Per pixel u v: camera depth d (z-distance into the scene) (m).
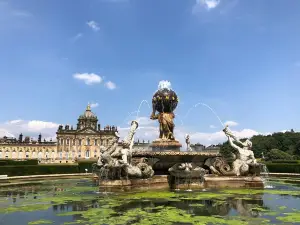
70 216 9.34
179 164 16.39
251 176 17.59
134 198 12.84
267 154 95.81
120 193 14.37
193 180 16.55
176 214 9.43
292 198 12.97
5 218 9.22
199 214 9.53
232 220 8.62
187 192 15.02
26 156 133.00
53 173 36.25
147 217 9.02
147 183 15.96
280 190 16.06
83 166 40.78
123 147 15.98
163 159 17.61
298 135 104.75
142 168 16.31
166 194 14.13
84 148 134.38
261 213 9.67
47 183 22.78
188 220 8.62
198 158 18.22
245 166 17.83
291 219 8.73
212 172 18.27
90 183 22.64
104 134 136.38
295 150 100.88
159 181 16.50
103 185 15.09
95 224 8.19
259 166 17.75
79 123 146.00
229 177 17.53
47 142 136.25
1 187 19.42
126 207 10.70
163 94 20.12
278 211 10.02
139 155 17.64
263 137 110.12
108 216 9.22
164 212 9.74
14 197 14.11
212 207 10.70
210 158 18.86
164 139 19.84
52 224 8.31
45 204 11.77
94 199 12.84
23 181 25.50
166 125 19.97
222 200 12.32
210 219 8.73
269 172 32.56
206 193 14.59
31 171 33.50
